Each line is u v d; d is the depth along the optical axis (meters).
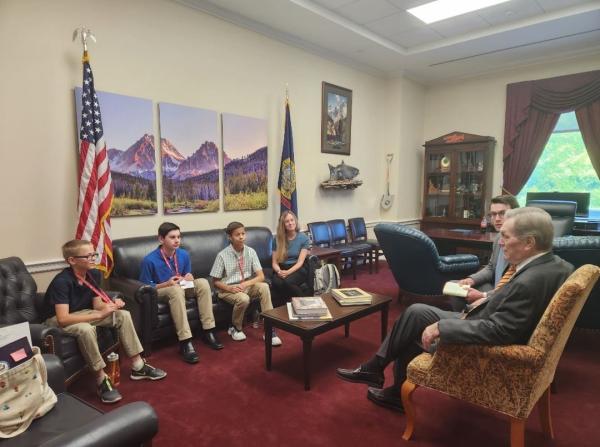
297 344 2.98
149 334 2.68
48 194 2.88
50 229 2.90
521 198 5.95
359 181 5.48
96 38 3.05
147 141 3.40
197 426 1.94
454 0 3.97
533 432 1.91
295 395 2.24
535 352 1.46
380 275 5.32
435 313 1.99
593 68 5.16
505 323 1.50
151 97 3.42
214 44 3.85
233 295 3.02
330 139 5.30
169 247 2.93
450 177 6.15
